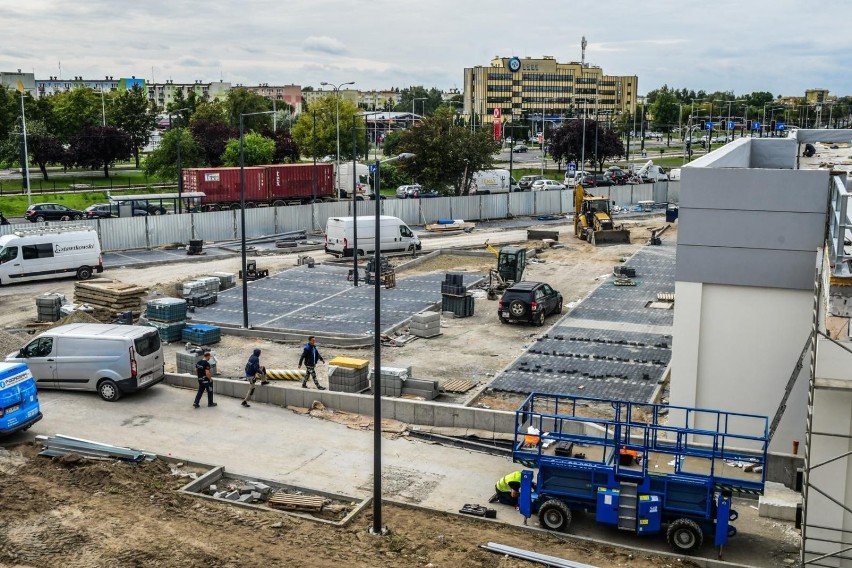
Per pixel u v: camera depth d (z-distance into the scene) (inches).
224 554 595.8
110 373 936.9
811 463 614.2
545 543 637.3
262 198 2645.2
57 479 712.4
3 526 623.2
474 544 630.5
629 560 610.9
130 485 710.5
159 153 3430.1
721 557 619.8
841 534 613.6
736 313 782.5
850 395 596.4
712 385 798.5
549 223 2596.0
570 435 676.7
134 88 4603.8
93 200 3019.2
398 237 1952.5
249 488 719.1
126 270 1763.0
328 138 4192.9
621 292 1553.9
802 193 743.7
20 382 807.7
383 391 980.6
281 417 912.3
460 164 2982.3
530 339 1254.9
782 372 777.6
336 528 652.7
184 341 1240.2
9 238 1562.5
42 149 3503.9
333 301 1485.0
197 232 2129.7
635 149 5846.5
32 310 1403.8
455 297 1382.9
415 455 816.9
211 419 900.0
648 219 2677.2
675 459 644.1
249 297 1514.5
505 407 942.4
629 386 1017.5
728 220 767.1
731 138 5285.4
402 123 5807.1
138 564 576.7
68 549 593.9
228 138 3693.4
